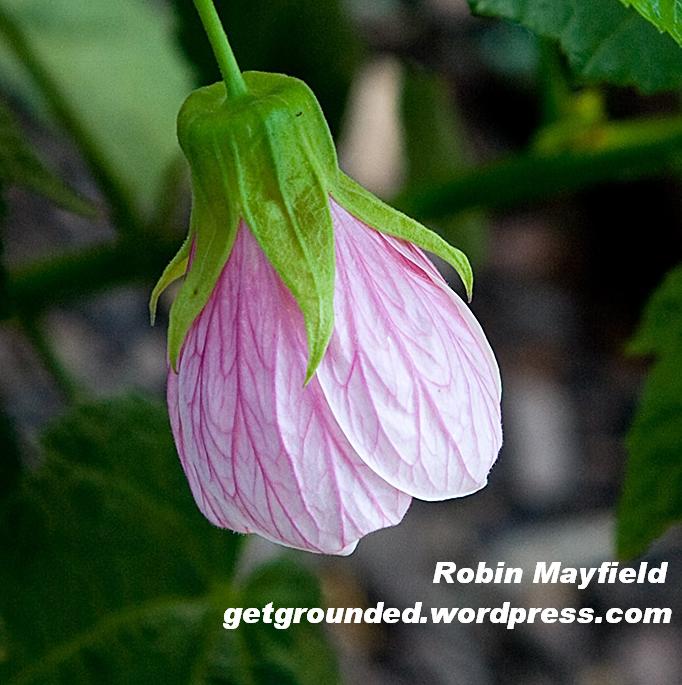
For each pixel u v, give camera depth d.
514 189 0.36
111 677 0.33
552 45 0.35
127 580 0.33
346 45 0.38
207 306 0.26
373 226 0.26
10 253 0.60
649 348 0.33
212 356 0.26
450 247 0.27
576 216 0.81
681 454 0.33
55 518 0.33
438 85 0.46
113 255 0.36
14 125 0.32
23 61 0.37
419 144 0.46
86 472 0.33
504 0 0.28
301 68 0.38
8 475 0.33
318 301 0.26
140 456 0.33
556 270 0.81
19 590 0.33
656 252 0.80
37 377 0.59
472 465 0.26
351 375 0.26
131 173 0.42
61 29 0.43
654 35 0.28
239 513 0.26
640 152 0.35
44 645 0.33
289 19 0.37
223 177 0.26
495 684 0.63
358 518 0.25
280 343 0.26
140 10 0.46
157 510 0.33
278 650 0.34
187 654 0.33
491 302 0.79
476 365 0.26
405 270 0.26
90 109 0.42
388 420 0.26
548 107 0.36
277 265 0.26
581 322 0.79
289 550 0.50
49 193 0.32
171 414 0.26
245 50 0.37
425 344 0.26
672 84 0.28
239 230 0.26
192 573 0.34
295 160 0.26
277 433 0.25
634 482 0.33
